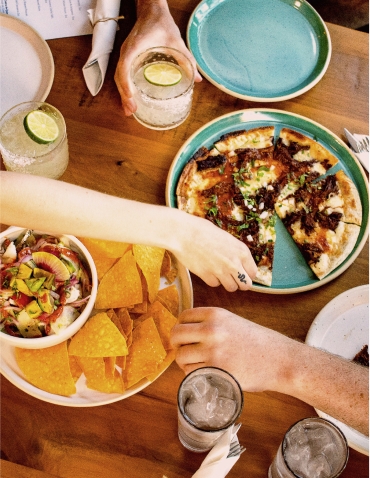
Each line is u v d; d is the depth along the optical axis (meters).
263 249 1.25
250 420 1.01
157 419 1.00
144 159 1.28
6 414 0.98
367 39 1.51
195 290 1.13
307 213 1.30
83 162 1.25
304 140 1.37
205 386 0.90
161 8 1.38
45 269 1.00
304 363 0.96
